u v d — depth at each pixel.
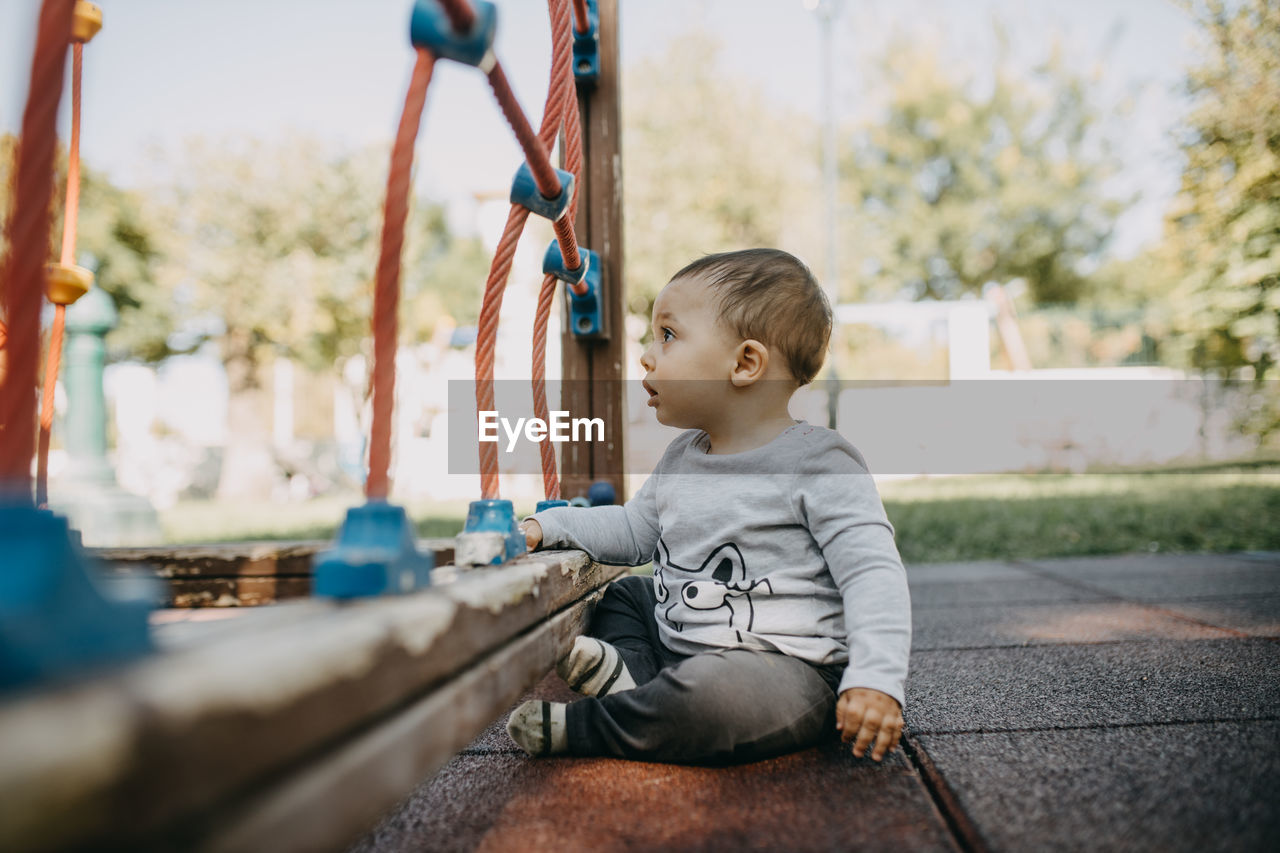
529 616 0.88
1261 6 6.62
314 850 0.46
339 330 11.21
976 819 0.86
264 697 0.42
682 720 1.04
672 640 1.22
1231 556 3.32
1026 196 15.86
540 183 1.06
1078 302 16.92
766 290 1.33
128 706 0.35
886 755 1.08
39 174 0.51
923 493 6.38
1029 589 2.64
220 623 0.64
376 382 0.69
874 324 13.59
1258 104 6.51
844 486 1.18
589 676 1.16
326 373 12.80
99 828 0.34
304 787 0.46
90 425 4.36
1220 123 6.69
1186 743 1.08
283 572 1.48
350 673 0.50
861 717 1.00
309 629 0.51
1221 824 0.83
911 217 16.30
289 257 10.65
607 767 1.07
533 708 1.11
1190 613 2.09
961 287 16.97
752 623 1.16
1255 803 0.88
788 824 0.88
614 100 1.94
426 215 18.55
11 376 0.49
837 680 1.15
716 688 1.04
